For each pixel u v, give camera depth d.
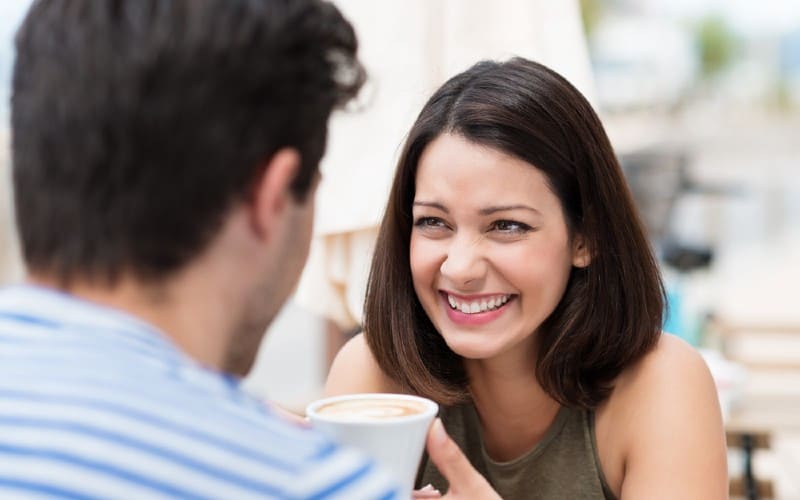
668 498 1.17
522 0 1.61
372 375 1.36
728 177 11.15
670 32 13.91
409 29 1.56
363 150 1.56
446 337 1.19
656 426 1.21
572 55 1.64
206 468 0.56
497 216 1.12
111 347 0.60
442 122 1.14
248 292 0.68
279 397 3.78
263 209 0.66
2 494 0.54
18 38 0.66
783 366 3.42
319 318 4.21
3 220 3.03
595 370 1.25
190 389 0.60
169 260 0.62
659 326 1.25
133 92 0.60
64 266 0.63
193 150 0.61
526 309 1.15
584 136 1.16
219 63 0.62
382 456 0.86
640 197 5.18
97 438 0.55
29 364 0.59
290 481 0.57
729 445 2.06
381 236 1.28
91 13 0.63
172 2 0.62
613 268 1.21
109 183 0.61
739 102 15.50
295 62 0.66
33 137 0.62
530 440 1.34
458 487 0.98
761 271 7.18
